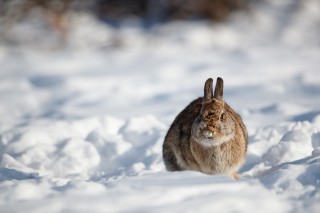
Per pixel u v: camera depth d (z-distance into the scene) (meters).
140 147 28.77
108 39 91.12
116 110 41.28
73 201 17.14
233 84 51.97
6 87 54.22
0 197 18.00
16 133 31.09
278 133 28.14
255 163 25.61
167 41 90.44
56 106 44.69
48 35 92.50
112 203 17.02
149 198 17.45
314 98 41.97
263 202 17.38
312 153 24.23
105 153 28.23
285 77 53.88
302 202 17.66
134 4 101.88
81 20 96.38
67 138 29.94
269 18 100.69
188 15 99.69
